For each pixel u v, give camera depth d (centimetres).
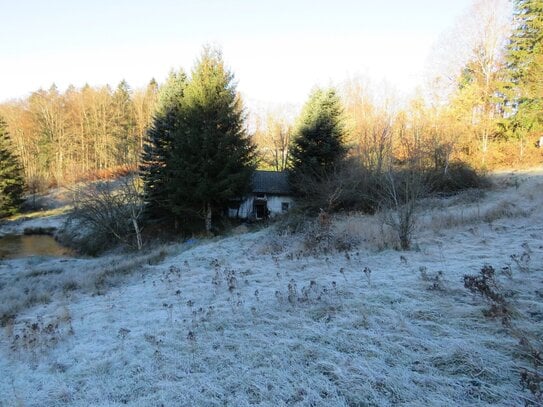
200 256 1469
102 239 2611
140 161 2750
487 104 2852
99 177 3662
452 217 1248
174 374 480
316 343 501
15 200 3991
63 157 5378
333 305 621
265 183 2912
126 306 868
